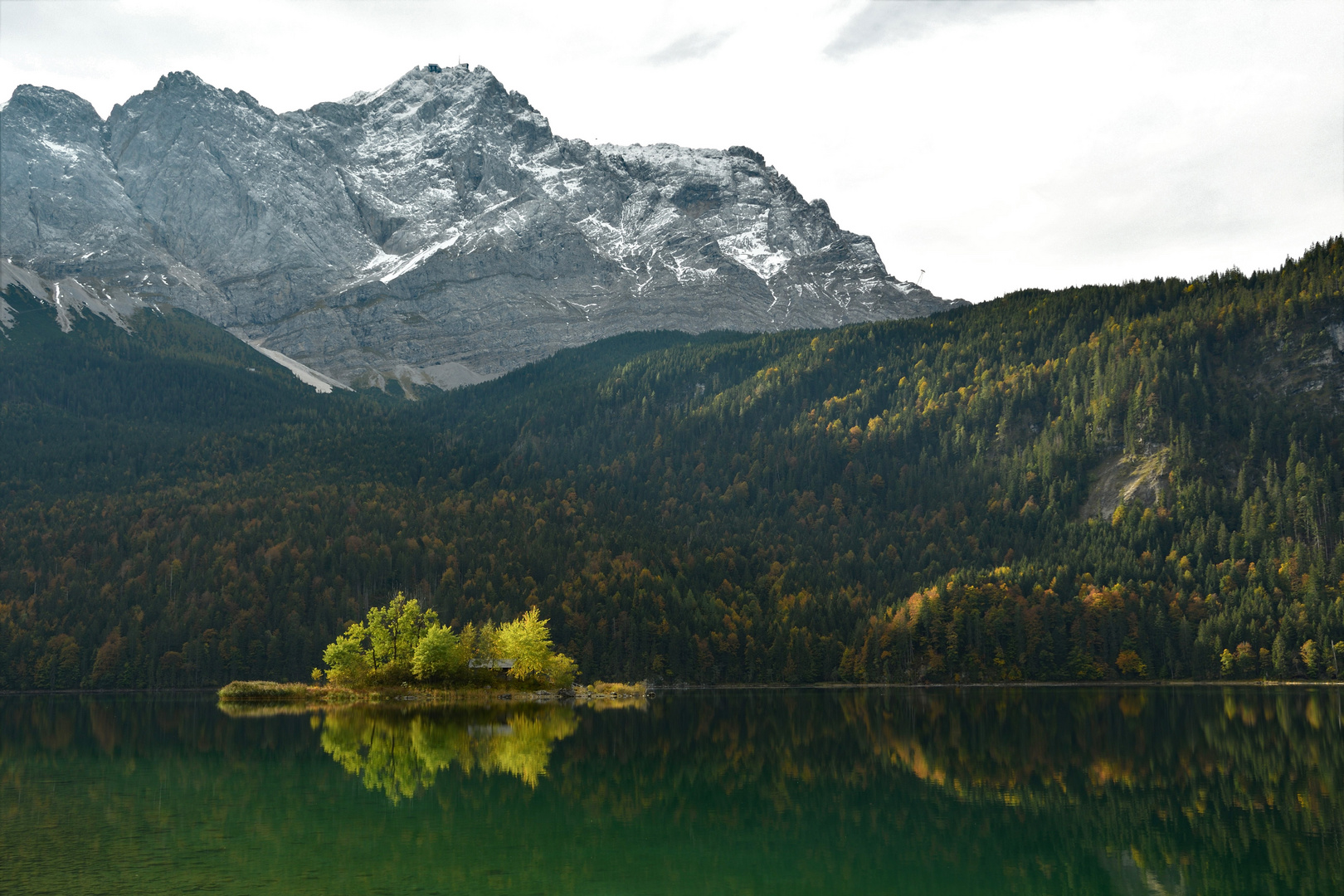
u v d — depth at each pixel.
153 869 53.09
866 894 50.41
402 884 50.72
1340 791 76.38
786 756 96.38
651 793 76.56
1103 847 59.72
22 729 124.31
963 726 122.00
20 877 51.53
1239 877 53.16
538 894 49.34
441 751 99.06
